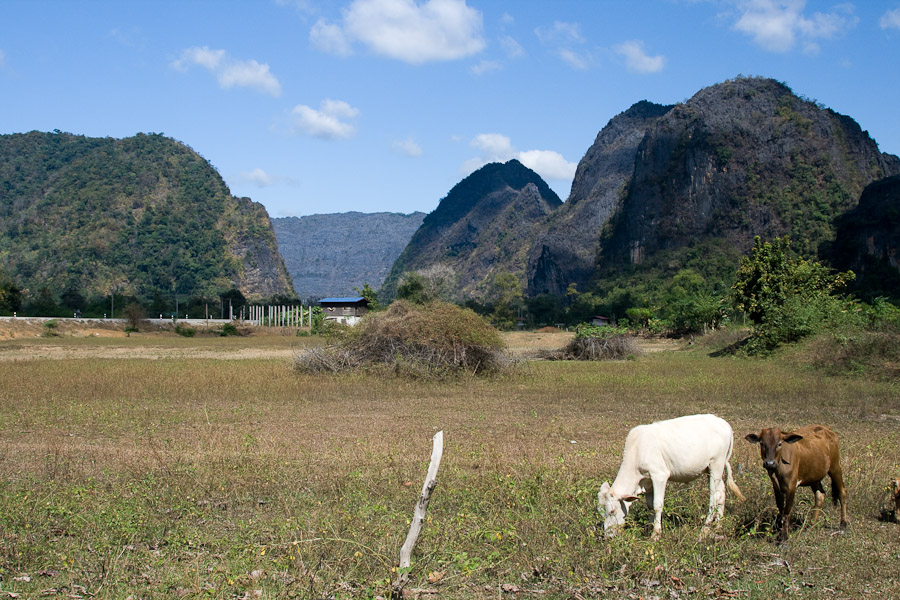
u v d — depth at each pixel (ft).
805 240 425.69
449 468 30.27
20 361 96.22
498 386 66.44
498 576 19.77
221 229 628.28
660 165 540.93
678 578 19.21
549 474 27.91
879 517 24.94
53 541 21.83
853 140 517.96
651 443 22.40
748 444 35.47
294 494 27.09
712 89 552.00
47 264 509.35
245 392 60.39
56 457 31.50
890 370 67.77
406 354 72.18
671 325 196.24
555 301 423.64
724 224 480.64
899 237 352.69
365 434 41.16
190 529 23.08
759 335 103.65
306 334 256.93
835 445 23.58
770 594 18.51
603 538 21.04
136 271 533.55
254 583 18.70
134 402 54.65
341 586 18.54
